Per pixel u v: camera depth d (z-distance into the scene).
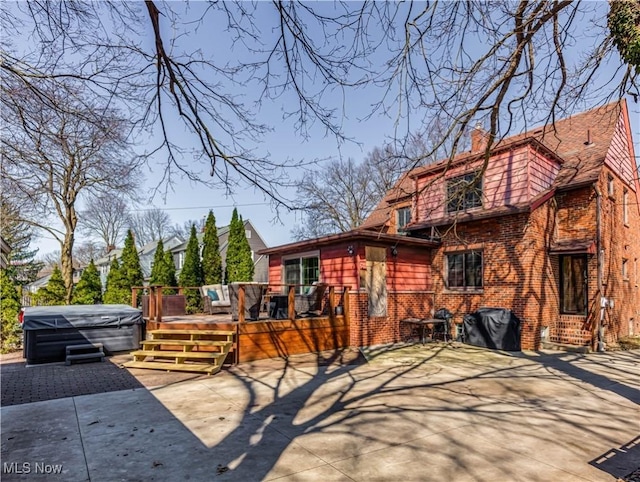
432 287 13.52
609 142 12.52
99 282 17.34
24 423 5.01
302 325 10.21
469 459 3.97
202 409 5.59
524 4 3.94
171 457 4.02
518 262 11.15
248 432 4.71
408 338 12.49
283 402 5.94
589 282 11.20
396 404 5.86
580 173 11.70
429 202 14.14
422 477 3.60
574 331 11.09
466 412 5.49
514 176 11.84
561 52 4.36
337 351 10.53
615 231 12.70
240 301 9.21
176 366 8.06
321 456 4.05
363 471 3.72
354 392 6.52
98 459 3.97
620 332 12.70
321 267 12.69
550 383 7.22
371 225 17.64
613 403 5.97
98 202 18.61
